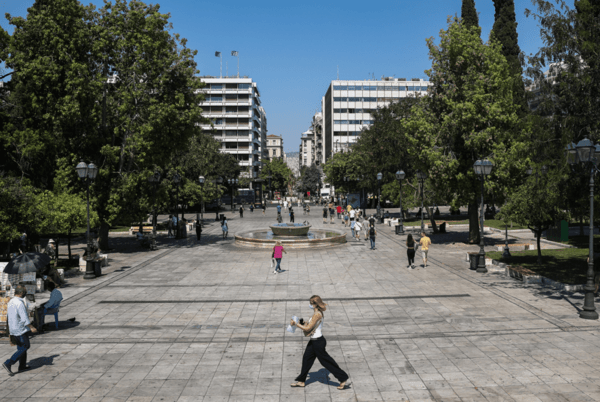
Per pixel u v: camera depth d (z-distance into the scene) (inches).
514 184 1028.5
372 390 301.4
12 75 981.2
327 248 1077.1
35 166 1015.0
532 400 282.5
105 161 1051.9
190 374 333.7
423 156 1091.9
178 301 571.2
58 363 358.3
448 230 1472.7
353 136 4827.8
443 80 1097.4
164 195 1181.1
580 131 574.2
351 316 488.1
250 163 4407.0
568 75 569.6
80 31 991.0
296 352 379.9
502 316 476.7
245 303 556.1
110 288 657.0
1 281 581.9
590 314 458.0
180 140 1121.4
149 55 1074.7
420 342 398.3
